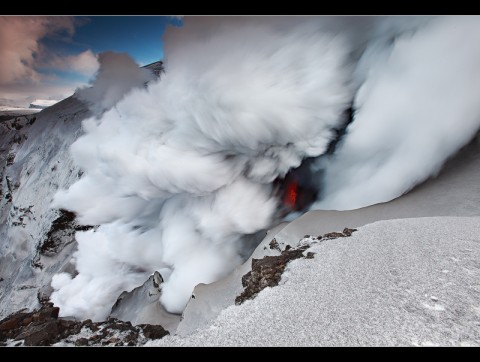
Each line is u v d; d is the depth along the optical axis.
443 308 4.88
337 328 4.60
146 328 5.60
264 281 7.04
